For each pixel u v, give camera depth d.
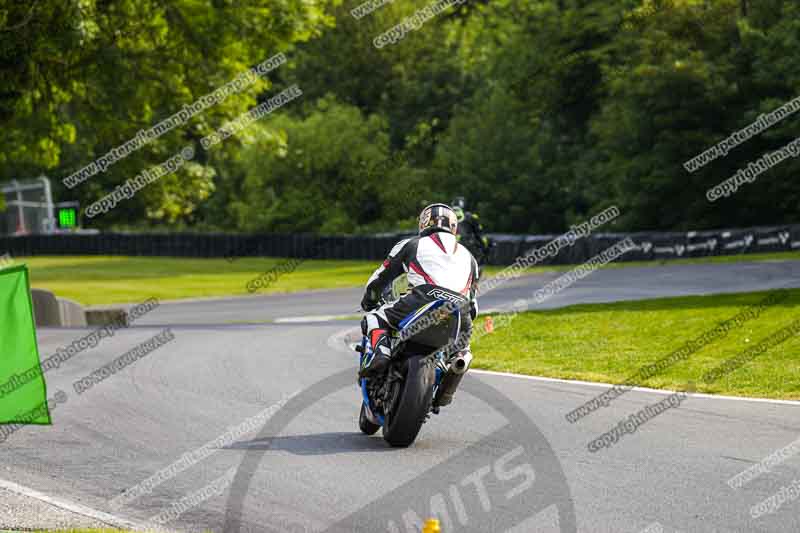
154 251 138.12
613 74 115.31
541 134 139.00
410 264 18.72
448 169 143.38
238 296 76.94
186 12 64.31
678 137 106.69
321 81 178.12
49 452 19.02
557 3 145.38
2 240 144.38
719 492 15.20
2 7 54.09
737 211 108.94
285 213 150.88
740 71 107.00
